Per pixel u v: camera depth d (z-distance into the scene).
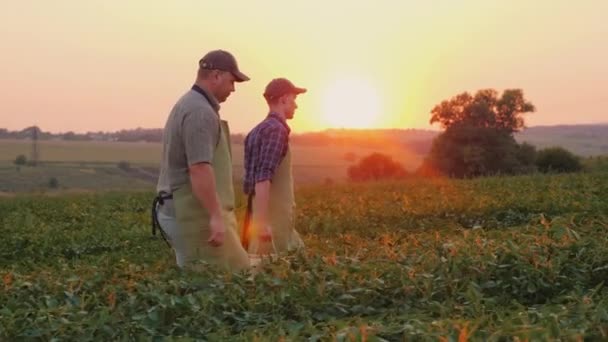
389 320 5.44
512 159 64.19
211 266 6.82
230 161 7.48
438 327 4.64
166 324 5.70
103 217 16.89
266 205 8.21
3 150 93.81
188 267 6.88
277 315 5.74
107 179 69.12
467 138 65.31
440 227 12.92
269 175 8.19
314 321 5.79
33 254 12.17
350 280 6.34
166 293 6.15
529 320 4.89
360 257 7.46
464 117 73.50
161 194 7.43
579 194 14.96
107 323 5.57
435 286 6.29
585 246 7.07
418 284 6.30
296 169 60.09
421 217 14.52
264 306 5.88
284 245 8.40
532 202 14.52
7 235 13.59
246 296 6.12
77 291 6.50
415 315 5.42
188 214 7.26
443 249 7.33
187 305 5.77
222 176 7.39
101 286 6.66
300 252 7.27
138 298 6.09
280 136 8.23
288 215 8.44
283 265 6.79
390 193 18.98
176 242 7.38
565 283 6.49
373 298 6.14
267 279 6.34
